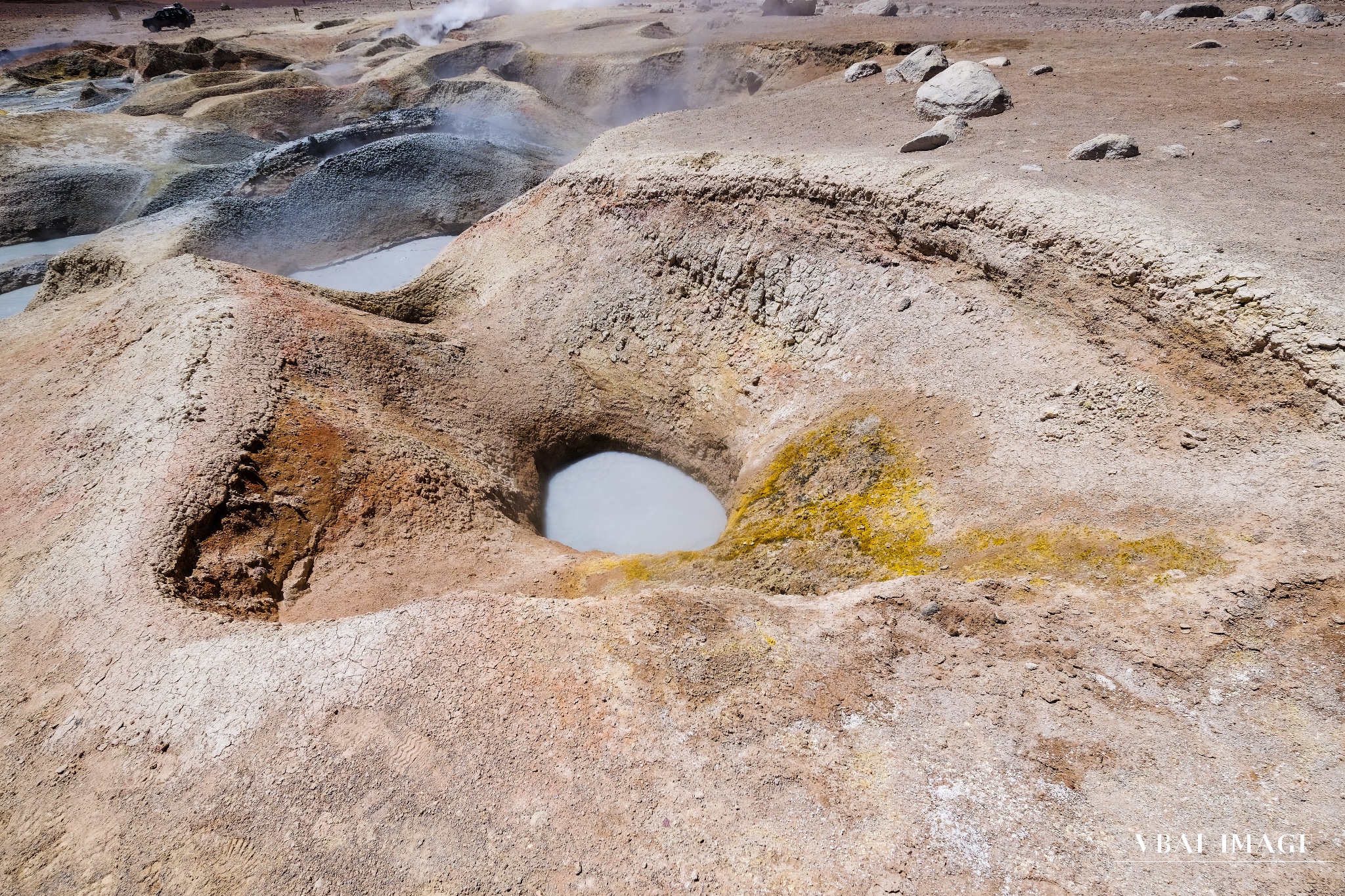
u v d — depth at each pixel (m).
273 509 11.12
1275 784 5.93
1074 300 10.99
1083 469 9.54
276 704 7.67
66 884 6.74
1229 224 10.21
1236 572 7.32
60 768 7.57
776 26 33.84
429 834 6.61
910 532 9.98
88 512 10.52
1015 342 11.59
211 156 32.66
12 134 31.28
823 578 9.85
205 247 23.88
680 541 14.08
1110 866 5.73
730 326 15.45
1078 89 17.27
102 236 23.75
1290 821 5.68
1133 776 6.23
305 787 7.02
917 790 6.46
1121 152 12.70
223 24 62.97
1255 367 8.95
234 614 9.57
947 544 9.42
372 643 8.13
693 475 15.44
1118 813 6.03
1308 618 6.80
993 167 13.02
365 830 6.70
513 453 15.39
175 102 38.34
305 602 10.36
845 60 27.70
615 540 14.41
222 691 7.85
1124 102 16.02
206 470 10.82
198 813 6.99
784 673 7.60
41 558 9.93
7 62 50.59
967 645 7.59
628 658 7.88
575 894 6.14
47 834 7.11
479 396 15.87
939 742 6.79
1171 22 24.48
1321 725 6.18
